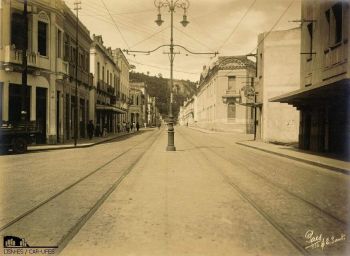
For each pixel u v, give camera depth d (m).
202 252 5.47
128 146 29.31
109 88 56.31
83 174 13.45
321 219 7.41
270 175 13.61
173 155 21.30
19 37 26.70
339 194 10.05
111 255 5.35
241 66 61.38
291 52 33.31
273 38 33.56
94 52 46.84
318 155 20.59
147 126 126.38
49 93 29.20
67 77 32.12
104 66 53.53
